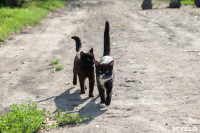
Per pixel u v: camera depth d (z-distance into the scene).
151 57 11.84
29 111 7.18
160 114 6.89
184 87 8.48
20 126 6.57
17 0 29.22
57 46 15.77
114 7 33.91
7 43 17.03
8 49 15.59
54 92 9.15
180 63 10.75
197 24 18.41
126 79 9.57
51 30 20.95
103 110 7.43
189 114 6.78
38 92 9.23
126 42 14.87
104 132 6.19
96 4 38.84
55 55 13.80
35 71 11.51
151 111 7.09
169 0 39.44
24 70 11.76
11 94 9.22
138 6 33.94
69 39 17.41
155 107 7.31
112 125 6.52
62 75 10.73
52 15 30.03
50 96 8.83
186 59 11.17
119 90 8.72
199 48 12.58
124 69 10.58
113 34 17.25
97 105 7.83
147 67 10.60
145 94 8.23
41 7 33.22
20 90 9.53
